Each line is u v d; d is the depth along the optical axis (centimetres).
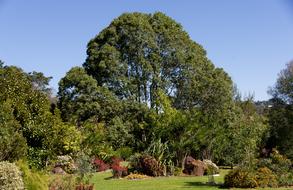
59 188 1791
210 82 5341
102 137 4219
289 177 2411
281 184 2369
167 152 3247
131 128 4756
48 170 1950
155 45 5391
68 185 1827
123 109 5159
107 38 5541
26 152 1706
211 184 2516
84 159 2659
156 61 5388
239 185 2330
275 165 2478
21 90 1894
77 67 5269
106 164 3834
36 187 1591
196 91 5372
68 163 2905
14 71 1962
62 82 5253
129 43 5394
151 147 3247
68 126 3631
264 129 4438
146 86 5425
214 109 5238
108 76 5375
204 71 5584
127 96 5359
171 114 3566
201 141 3631
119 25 5481
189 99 5519
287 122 4959
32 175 1616
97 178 3012
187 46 5622
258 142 4047
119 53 5412
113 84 5388
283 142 4697
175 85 5503
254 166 2478
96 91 5159
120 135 4656
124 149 4134
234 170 2400
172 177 3003
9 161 1611
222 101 5247
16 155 1630
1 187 1442
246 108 5044
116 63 5331
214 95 5272
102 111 5112
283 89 5197
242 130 3825
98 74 5456
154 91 5244
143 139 4062
